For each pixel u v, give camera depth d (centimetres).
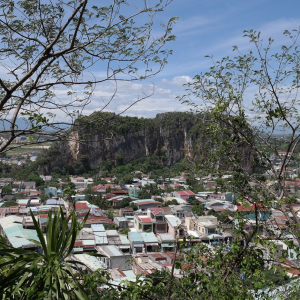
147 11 401
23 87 460
